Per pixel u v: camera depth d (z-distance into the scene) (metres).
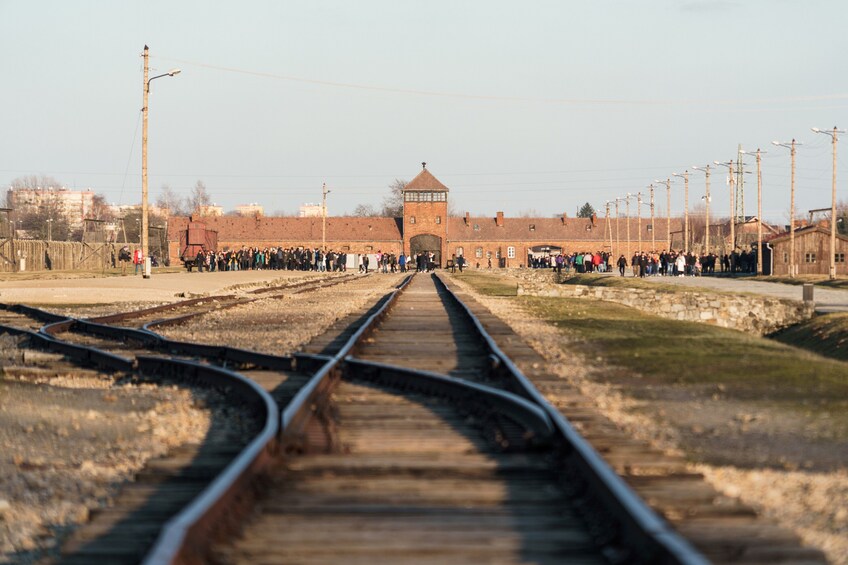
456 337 63.09
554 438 25.42
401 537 17.62
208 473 23.48
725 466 25.14
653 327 78.31
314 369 43.72
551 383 40.50
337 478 22.53
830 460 26.03
